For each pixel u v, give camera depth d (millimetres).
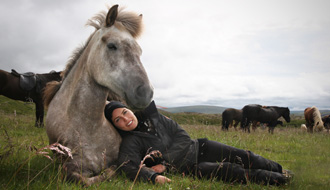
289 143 6488
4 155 2605
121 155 2676
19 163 2701
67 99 2729
